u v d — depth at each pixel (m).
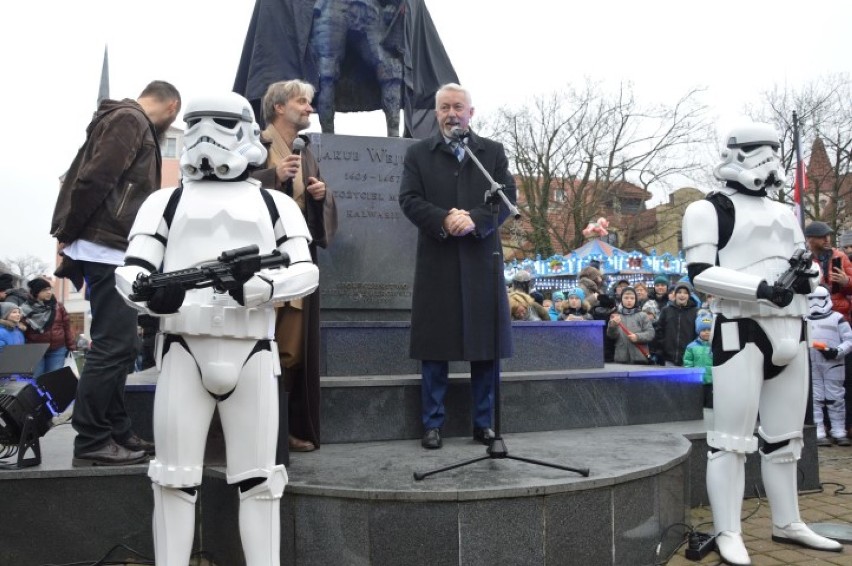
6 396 3.54
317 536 3.17
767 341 3.56
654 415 5.36
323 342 4.95
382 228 5.63
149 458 3.71
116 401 3.80
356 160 5.62
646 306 9.32
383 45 6.04
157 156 3.85
